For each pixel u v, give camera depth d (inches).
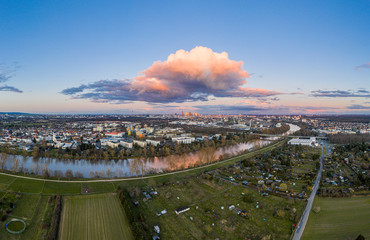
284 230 7805.1
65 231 7642.7
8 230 7564.0
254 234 7588.6
